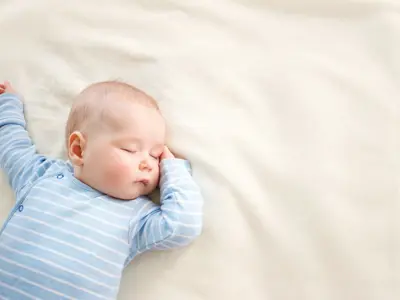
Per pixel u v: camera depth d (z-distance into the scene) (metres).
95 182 0.99
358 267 0.96
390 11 1.12
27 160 1.07
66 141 1.06
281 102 1.08
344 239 0.97
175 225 0.96
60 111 1.15
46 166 1.06
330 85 1.08
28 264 0.93
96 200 0.98
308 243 0.99
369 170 1.01
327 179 1.01
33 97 1.17
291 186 1.02
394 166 1.00
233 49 1.14
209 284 0.99
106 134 0.99
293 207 1.01
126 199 1.00
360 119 1.04
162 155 1.04
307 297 0.97
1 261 0.95
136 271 1.01
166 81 1.13
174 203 0.97
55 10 1.23
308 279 0.98
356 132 1.04
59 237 0.95
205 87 1.11
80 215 0.97
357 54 1.10
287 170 1.03
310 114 1.06
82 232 0.95
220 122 1.08
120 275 0.96
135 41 1.18
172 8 1.20
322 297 0.97
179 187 0.99
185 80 1.12
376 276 0.95
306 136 1.05
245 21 1.17
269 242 1.00
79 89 1.16
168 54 1.15
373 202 0.99
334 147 1.03
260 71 1.11
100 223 0.96
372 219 0.98
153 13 1.21
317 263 0.98
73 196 0.99
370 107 1.05
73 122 1.03
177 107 1.10
